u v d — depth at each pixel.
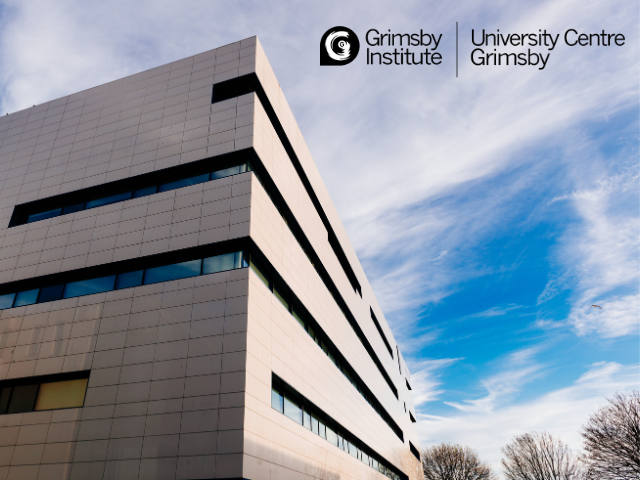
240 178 24.16
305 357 27.34
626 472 47.94
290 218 30.64
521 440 69.81
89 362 20.86
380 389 52.41
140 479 17.25
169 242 23.39
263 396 19.91
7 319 23.73
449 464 86.31
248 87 28.56
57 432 19.28
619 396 50.75
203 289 21.39
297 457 22.53
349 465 32.53
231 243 22.50
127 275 23.62
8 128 32.56
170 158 26.44
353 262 50.16
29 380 21.56
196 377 19.06
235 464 16.77
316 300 32.28
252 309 20.72
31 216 28.33
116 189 27.16
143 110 29.19
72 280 24.58
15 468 18.86
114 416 19.00
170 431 18.03
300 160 34.12
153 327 20.98
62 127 30.83
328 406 30.06
